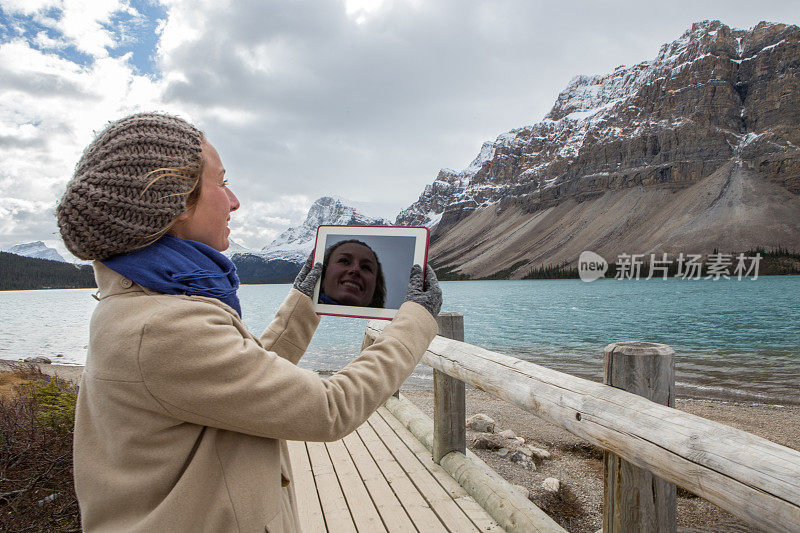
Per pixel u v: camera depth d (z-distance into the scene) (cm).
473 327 2689
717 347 1916
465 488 275
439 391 314
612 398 159
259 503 77
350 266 110
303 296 112
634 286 8838
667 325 2692
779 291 6125
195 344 69
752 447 109
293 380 76
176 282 74
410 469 307
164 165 74
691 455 120
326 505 261
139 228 71
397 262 109
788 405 985
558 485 400
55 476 328
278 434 75
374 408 86
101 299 77
